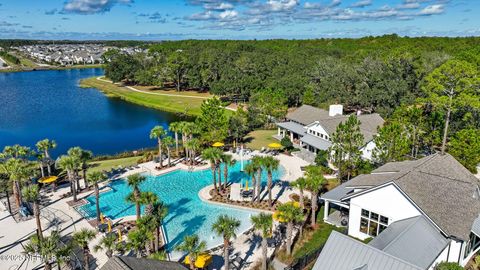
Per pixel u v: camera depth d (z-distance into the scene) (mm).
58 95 142875
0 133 88812
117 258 21406
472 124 60812
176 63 146125
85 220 40375
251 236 36656
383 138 46438
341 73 100812
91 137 85062
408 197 30047
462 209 29938
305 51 170750
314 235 35656
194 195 47656
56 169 55812
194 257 27391
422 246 26844
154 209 32594
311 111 72250
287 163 58719
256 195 46500
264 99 82125
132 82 170625
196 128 60969
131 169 56750
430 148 60781
